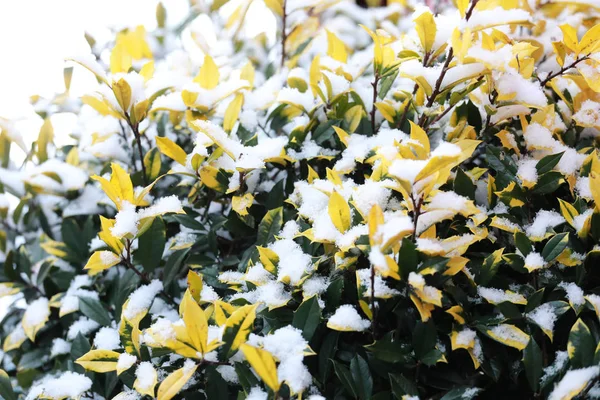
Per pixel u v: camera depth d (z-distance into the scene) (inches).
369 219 35.8
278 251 40.9
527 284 39.8
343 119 45.3
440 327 38.8
